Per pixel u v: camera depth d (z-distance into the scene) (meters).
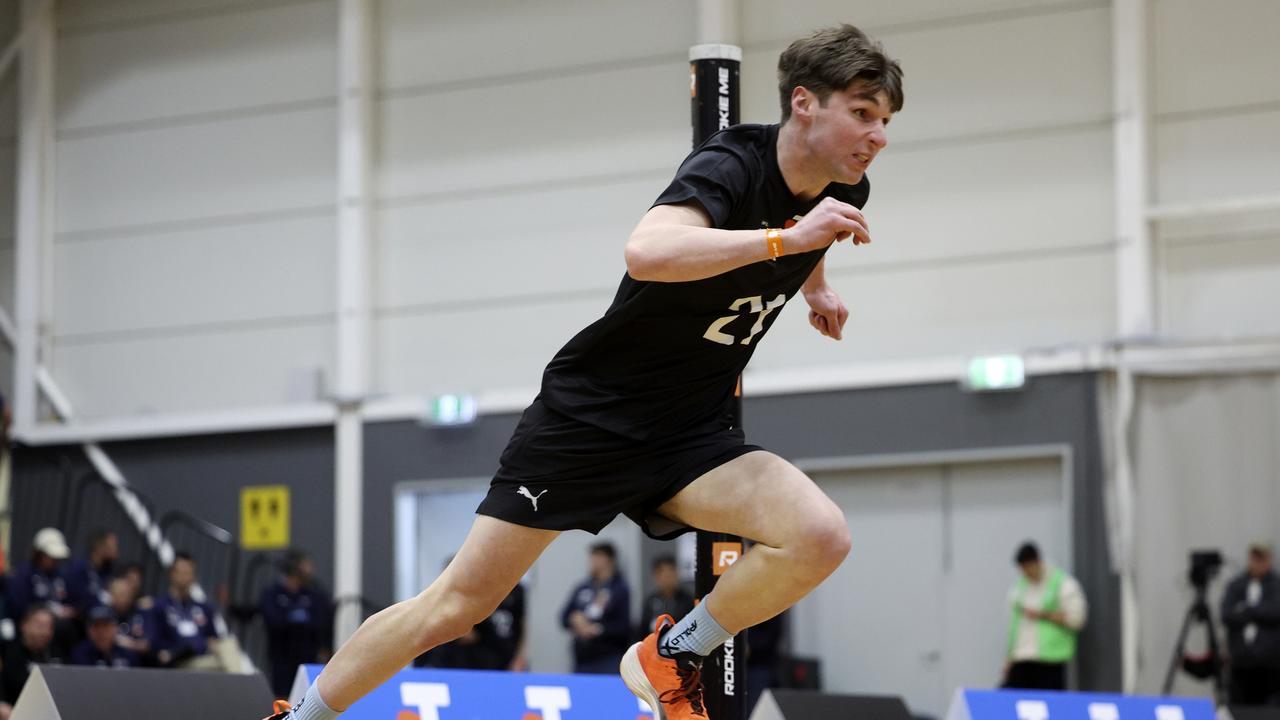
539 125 27.52
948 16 25.02
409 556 27.20
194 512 28.62
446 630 6.59
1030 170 24.47
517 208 27.56
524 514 6.48
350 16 28.38
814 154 6.14
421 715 9.12
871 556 24.80
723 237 5.70
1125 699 11.62
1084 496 23.30
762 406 25.27
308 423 27.91
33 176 30.47
